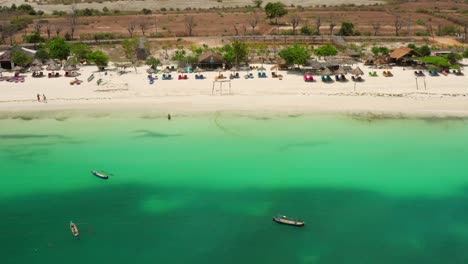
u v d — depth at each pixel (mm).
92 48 137500
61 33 159750
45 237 46406
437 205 51188
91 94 89750
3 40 148500
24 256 43812
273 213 49750
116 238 46188
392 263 42531
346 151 63594
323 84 94312
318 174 57500
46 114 79625
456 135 68938
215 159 61500
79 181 56719
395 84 93750
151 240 45844
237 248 44594
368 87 92000
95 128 72875
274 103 83062
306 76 98562
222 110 79938
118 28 166875
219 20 177000
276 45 139125
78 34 158500
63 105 83938
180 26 168375
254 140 67312
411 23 169125
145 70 110312
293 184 55250
